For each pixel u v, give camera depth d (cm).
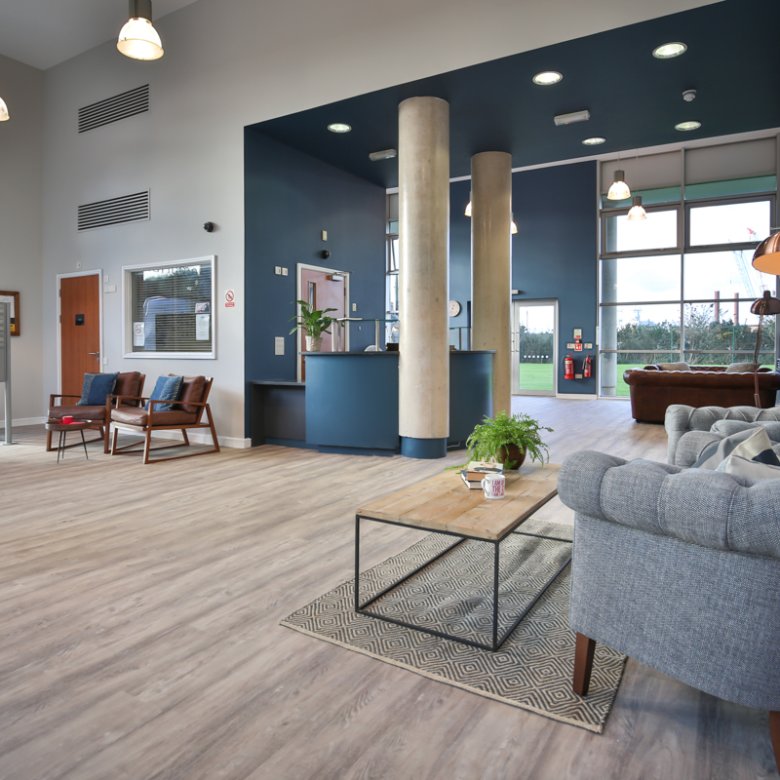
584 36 420
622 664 194
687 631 149
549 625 222
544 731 162
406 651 203
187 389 582
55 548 305
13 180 767
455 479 276
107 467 516
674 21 398
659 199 1097
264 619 227
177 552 299
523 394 1234
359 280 781
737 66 460
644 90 503
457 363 589
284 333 661
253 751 153
